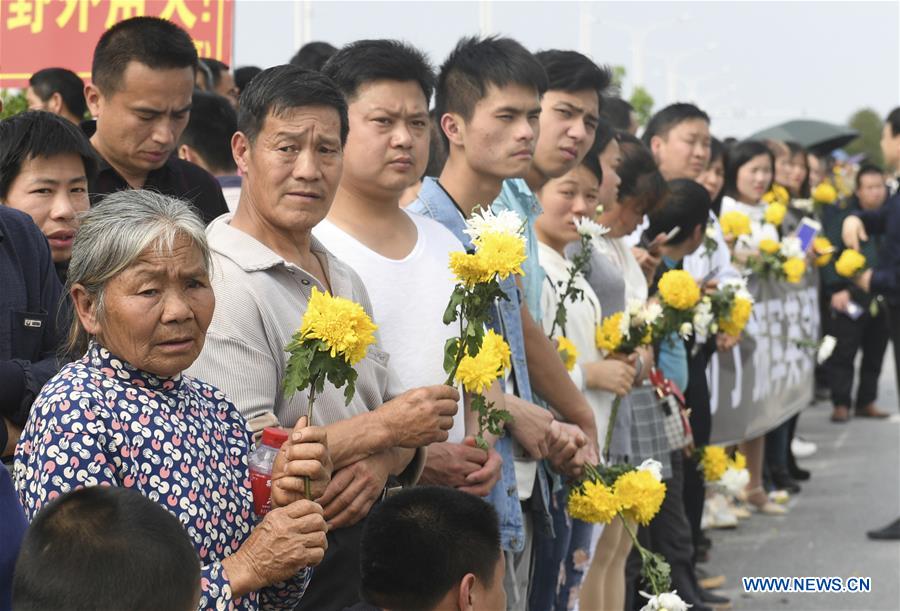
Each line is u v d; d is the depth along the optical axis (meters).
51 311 6.46
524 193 8.87
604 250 10.60
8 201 7.00
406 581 5.47
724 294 11.70
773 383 16.38
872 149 92.12
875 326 22.62
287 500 5.33
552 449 8.26
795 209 19.03
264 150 6.30
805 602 12.45
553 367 8.67
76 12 11.72
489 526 5.65
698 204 12.02
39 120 7.02
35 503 4.77
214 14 11.96
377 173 7.20
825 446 20.53
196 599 4.12
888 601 12.52
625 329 9.52
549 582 8.73
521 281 8.65
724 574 13.45
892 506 16.45
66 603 3.88
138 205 5.04
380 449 6.19
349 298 6.66
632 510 8.40
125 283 4.94
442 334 7.31
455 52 8.38
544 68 8.87
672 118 15.00
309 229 6.46
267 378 6.05
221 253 6.16
